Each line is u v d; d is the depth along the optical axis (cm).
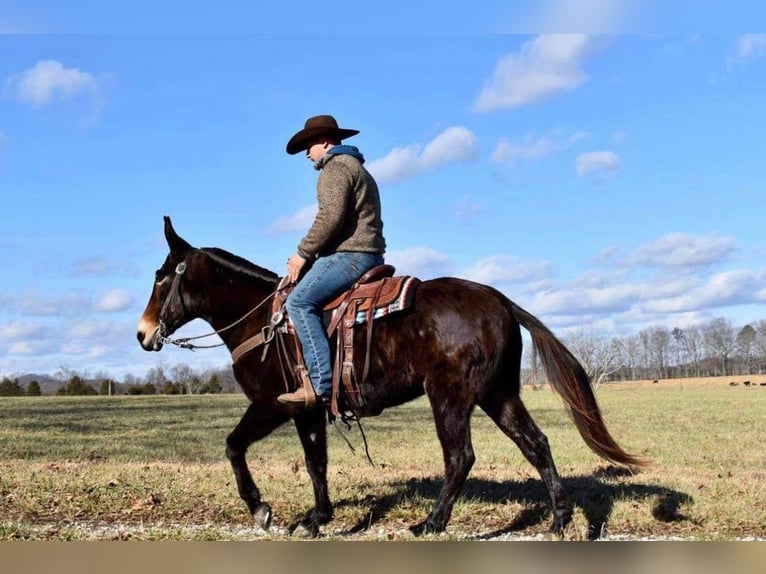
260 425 617
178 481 818
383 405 584
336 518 674
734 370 11925
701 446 1388
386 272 602
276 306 608
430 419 2130
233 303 641
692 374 11988
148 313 670
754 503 703
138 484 795
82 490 763
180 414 2577
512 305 583
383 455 1229
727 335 12000
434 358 552
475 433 1650
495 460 1120
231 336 637
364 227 597
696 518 650
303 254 586
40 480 819
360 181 594
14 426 1973
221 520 673
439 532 554
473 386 550
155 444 1503
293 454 1324
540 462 579
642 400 3719
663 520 650
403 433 1683
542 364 575
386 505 707
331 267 585
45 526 637
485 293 572
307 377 582
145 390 6625
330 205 577
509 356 570
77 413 2638
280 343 598
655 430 1791
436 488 783
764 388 6322
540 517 663
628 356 11262
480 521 663
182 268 655
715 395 4481
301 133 623
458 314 555
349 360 573
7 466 987
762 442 1466
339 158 595
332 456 1220
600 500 716
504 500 727
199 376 7600
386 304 565
